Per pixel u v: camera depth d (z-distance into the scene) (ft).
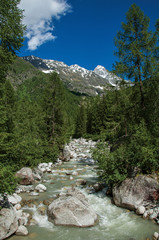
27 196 34.83
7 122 42.24
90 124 203.00
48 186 41.73
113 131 44.86
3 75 27.50
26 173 42.22
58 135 78.28
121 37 43.73
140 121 37.81
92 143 148.05
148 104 40.01
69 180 46.75
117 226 24.04
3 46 26.27
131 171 32.24
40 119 77.05
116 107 46.42
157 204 26.99
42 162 65.00
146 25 41.47
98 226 24.21
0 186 21.83
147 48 39.81
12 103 101.86
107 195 34.96
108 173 35.68
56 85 81.10
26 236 21.89
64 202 26.48
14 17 26.07
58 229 23.56
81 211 25.29
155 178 28.71
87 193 36.50
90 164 68.23
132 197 28.76
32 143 58.54
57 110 80.23
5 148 28.43
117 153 34.53
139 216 26.27
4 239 20.97
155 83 38.58
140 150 31.91
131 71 42.29
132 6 42.32
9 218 22.25
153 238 20.94
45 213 27.50
